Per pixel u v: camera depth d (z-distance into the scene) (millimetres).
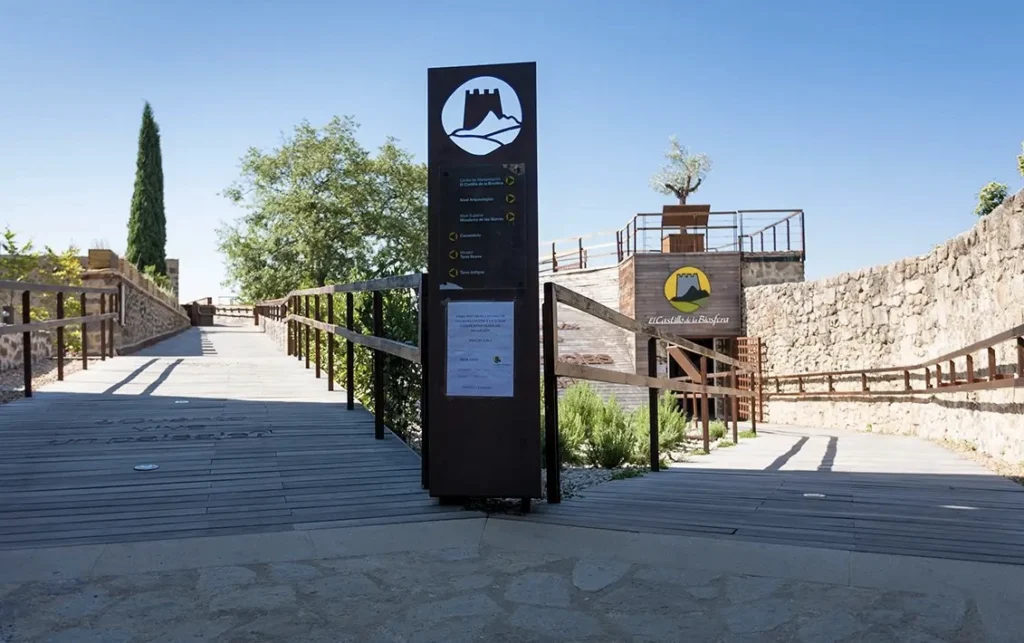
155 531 3262
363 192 34406
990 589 2639
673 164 27562
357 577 2781
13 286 7305
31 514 3520
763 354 17438
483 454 3633
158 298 18938
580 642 2289
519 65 3629
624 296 19781
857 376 13445
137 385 8625
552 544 3170
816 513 3816
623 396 17078
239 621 2406
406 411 6020
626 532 3340
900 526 3514
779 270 18719
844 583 2715
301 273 33344
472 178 3639
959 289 9336
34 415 6414
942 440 9781
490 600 2590
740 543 3164
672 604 2555
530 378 3629
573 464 6449
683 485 4930
